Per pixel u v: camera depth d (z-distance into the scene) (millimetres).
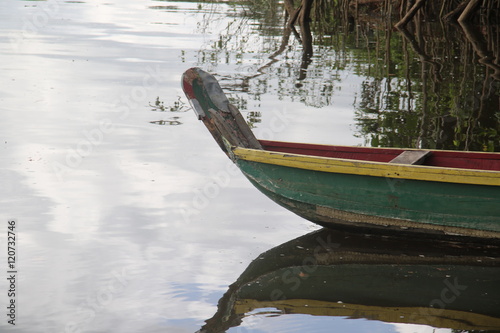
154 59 18047
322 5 26312
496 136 11609
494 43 20766
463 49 19828
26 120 12070
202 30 23328
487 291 6770
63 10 27422
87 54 18500
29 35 21203
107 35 21812
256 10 28609
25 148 10562
